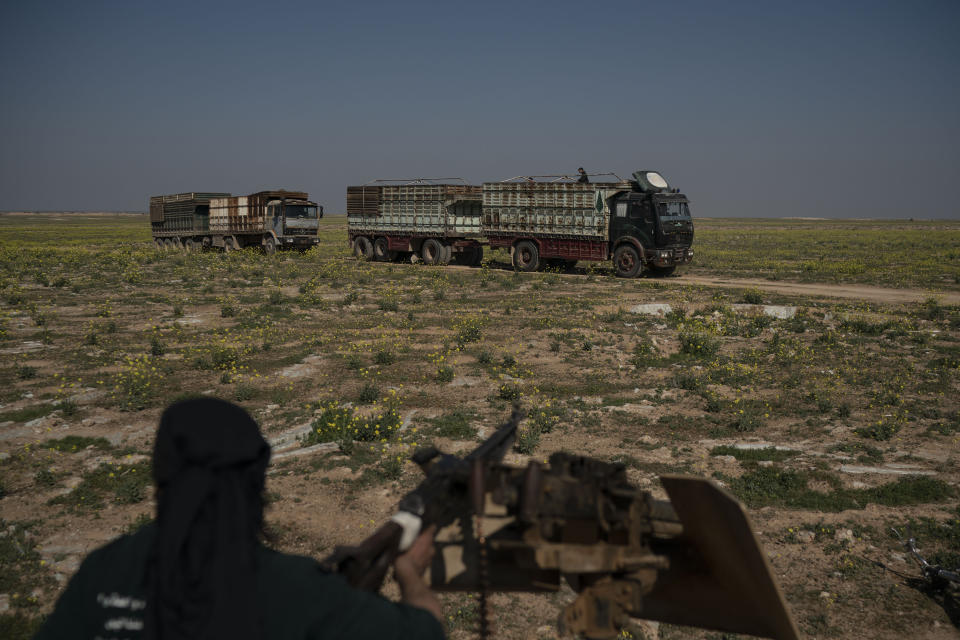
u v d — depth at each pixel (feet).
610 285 79.61
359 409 31.09
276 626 3.39
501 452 5.68
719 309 58.65
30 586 17.11
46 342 46.73
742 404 32.32
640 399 33.27
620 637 15.20
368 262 114.21
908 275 94.63
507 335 49.39
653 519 4.52
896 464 24.80
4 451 26.03
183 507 3.32
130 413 30.96
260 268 99.60
